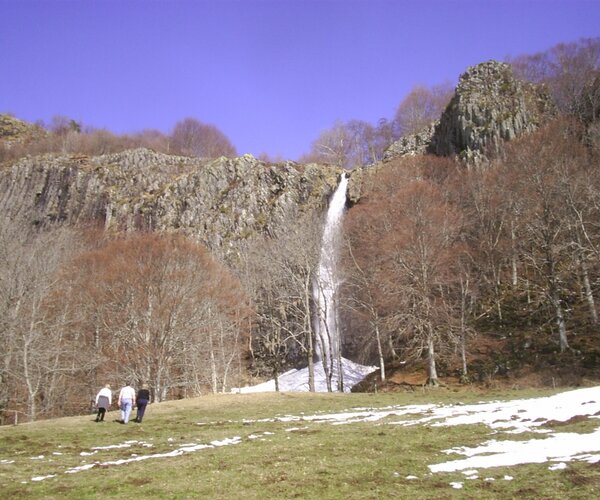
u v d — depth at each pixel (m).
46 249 48.81
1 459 14.88
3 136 142.25
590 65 84.25
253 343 58.34
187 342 41.81
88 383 42.69
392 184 63.81
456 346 40.06
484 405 22.36
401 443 14.44
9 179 92.19
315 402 28.00
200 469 12.40
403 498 9.35
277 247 53.06
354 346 53.53
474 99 68.06
